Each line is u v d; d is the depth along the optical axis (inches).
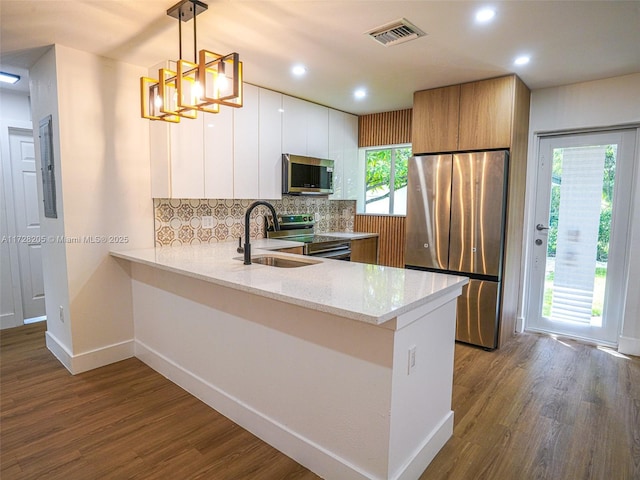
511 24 89.0
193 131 121.6
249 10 82.9
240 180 136.7
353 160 192.1
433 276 83.6
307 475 72.9
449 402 84.0
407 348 65.1
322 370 70.9
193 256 108.3
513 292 144.4
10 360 122.8
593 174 138.7
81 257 112.6
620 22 87.4
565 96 136.6
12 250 153.4
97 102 111.8
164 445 81.4
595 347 136.3
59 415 92.3
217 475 72.7
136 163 121.4
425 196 143.4
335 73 125.4
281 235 167.5
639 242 126.6
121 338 123.4
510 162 127.5
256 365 83.5
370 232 198.1
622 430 86.4
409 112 176.1
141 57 112.2
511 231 134.3
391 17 86.0
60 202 109.4
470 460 76.7
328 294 66.7
